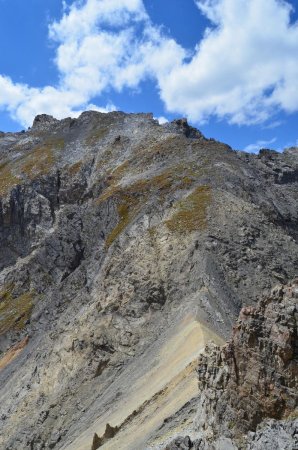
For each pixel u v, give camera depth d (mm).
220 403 25969
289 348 23156
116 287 77688
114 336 69688
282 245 84438
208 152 128375
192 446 26484
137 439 37625
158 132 159000
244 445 23578
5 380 88062
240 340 25375
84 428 55844
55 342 77250
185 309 65312
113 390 59656
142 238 84875
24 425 65188
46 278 125375
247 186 111500
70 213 134875
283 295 24656
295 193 143250
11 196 160375
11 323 115062
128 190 118250
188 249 77500
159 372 52594
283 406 23125
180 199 98688
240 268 75750
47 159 172625
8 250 157625
